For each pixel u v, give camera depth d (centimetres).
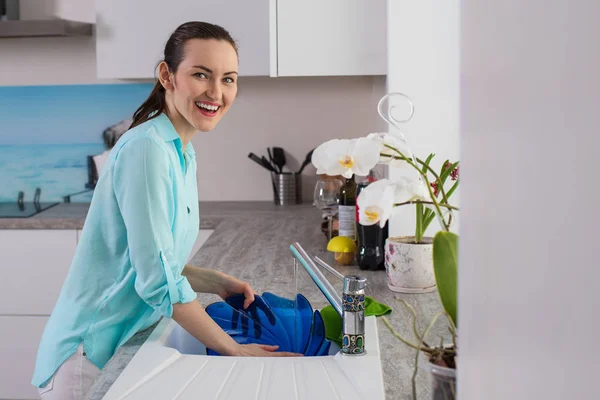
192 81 160
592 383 26
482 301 46
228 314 171
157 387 116
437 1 227
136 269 150
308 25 307
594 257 26
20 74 371
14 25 332
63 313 164
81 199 375
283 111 373
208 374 123
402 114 230
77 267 162
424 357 87
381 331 146
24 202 376
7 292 327
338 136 373
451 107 228
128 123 370
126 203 149
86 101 371
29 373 331
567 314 29
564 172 30
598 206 26
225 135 376
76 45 368
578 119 28
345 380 118
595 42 26
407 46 229
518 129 37
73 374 162
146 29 325
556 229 30
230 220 320
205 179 379
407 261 178
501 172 40
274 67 310
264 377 120
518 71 37
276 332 167
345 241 220
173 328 154
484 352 45
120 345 153
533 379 34
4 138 374
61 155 373
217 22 324
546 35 32
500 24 40
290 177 364
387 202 145
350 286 125
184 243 174
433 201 149
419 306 166
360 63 308
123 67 327
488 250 44
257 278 206
